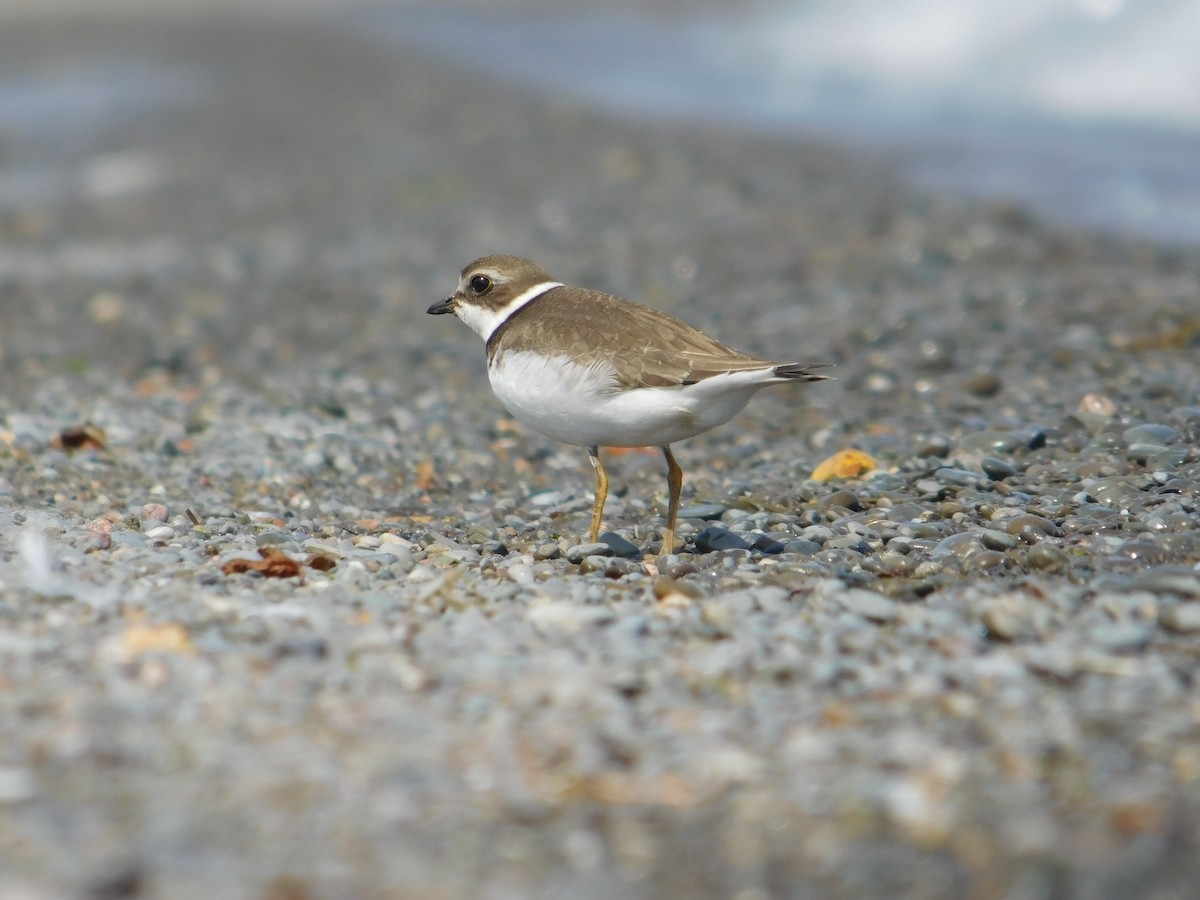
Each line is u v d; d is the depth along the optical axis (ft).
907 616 25.72
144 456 39.96
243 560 28.76
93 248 75.77
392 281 65.87
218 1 157.79
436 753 20.35
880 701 21.89
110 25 147.64
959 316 53.31
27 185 90.02
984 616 24.86
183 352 55.36
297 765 19.93
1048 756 19.90
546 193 79.36
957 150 82.79
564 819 18.84
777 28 115.75
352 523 35.12
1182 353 45.96
